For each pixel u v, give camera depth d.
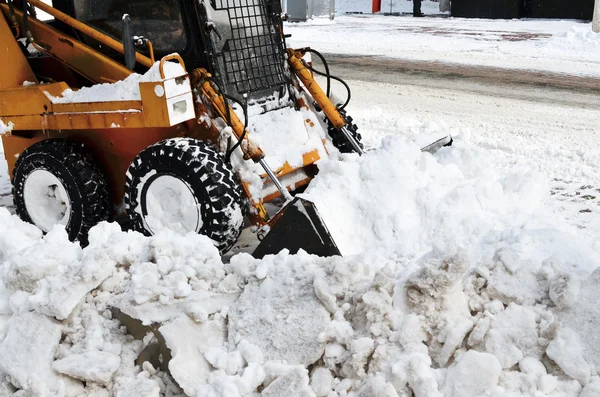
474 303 2.86
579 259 3.24
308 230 3.71
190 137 4.53
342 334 2.78
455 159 4.65
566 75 10.34
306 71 5.05
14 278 3.20
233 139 4.35
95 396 2.79
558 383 2.56
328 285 2.95
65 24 5.21
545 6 17.34
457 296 2.81
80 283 3.07
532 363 2.61
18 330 2.99
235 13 4.68
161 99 4.09
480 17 18.47
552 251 3.34
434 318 2.75
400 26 17.12
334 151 5.03
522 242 3.42
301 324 2.88
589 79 10.03
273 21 4.94
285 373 2.66
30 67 5.10
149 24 4.72
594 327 2.67
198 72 4.42
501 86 9.70
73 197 4.70
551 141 6.99
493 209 4.17
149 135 4.62
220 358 2.84
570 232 3.91
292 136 4.75
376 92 9.60
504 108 8.45
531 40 13.71
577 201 5.40
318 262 3.15
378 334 2.75
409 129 7.64
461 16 18.94
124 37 4.09
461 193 4.14
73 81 5.39
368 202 4.16
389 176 4.23
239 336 2.96
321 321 2.86
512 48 12.84
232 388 2.64
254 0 4.82
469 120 7.93
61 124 4.66
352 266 2.95
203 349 2.90
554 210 5.19
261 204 4.34
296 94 5.06
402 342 2.71
